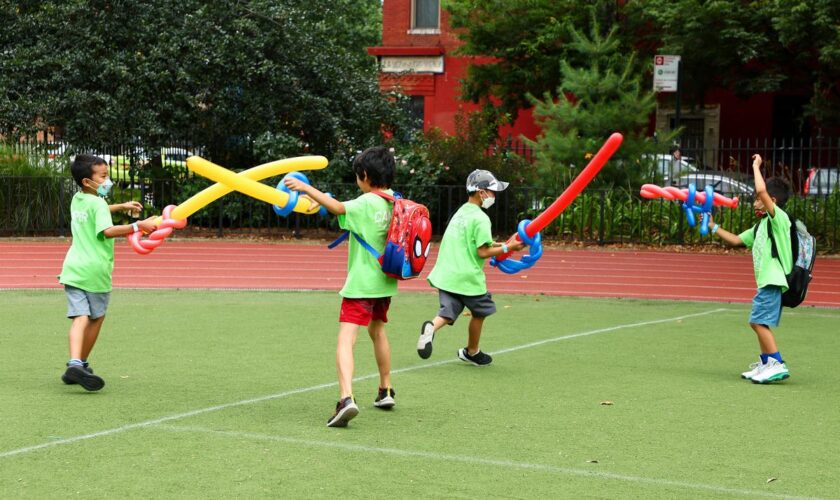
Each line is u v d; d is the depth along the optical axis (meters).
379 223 6.40
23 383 7.52
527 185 21.16
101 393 7.18
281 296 13.32
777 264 7.97
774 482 5.21
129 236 7.10
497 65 29.64
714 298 13.91
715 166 21.80
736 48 25.95
